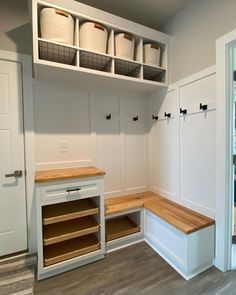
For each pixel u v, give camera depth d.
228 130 1.62
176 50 2.16
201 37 1.85
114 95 2.45
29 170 1.97
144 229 2.18
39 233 1.57
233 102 1.64
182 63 2.08
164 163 2.42
